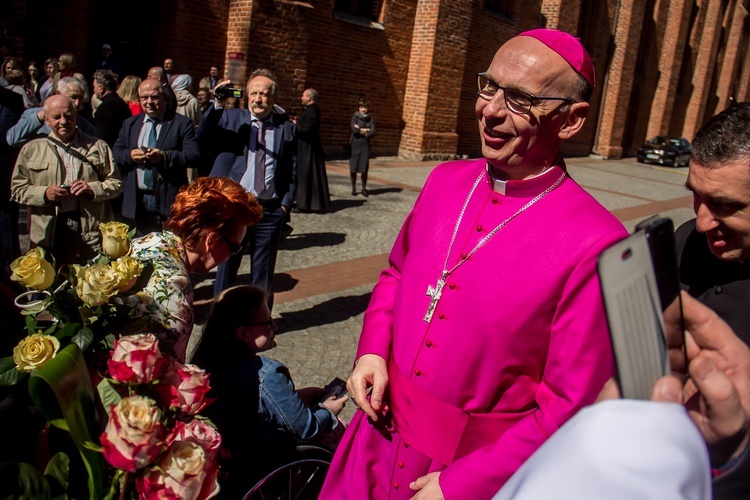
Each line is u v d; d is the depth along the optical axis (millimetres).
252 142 4707
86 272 1636
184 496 1396
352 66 14562
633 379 843
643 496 744
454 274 1790
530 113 1669
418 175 13969
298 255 7422
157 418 1403
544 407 1593
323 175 8930
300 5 12180
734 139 1563
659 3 28719
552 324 1636
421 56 15836
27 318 1695
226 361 2658
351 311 5887
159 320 1996
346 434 2135
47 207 4652
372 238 8547
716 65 38094
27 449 1687
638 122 30141
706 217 1669
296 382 4488
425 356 1816
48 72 8711
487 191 1854
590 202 1734
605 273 838
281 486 2633
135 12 10773
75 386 1456
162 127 5379
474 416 1739
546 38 1700
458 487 1621
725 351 1105
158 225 5441
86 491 1573
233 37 11578
